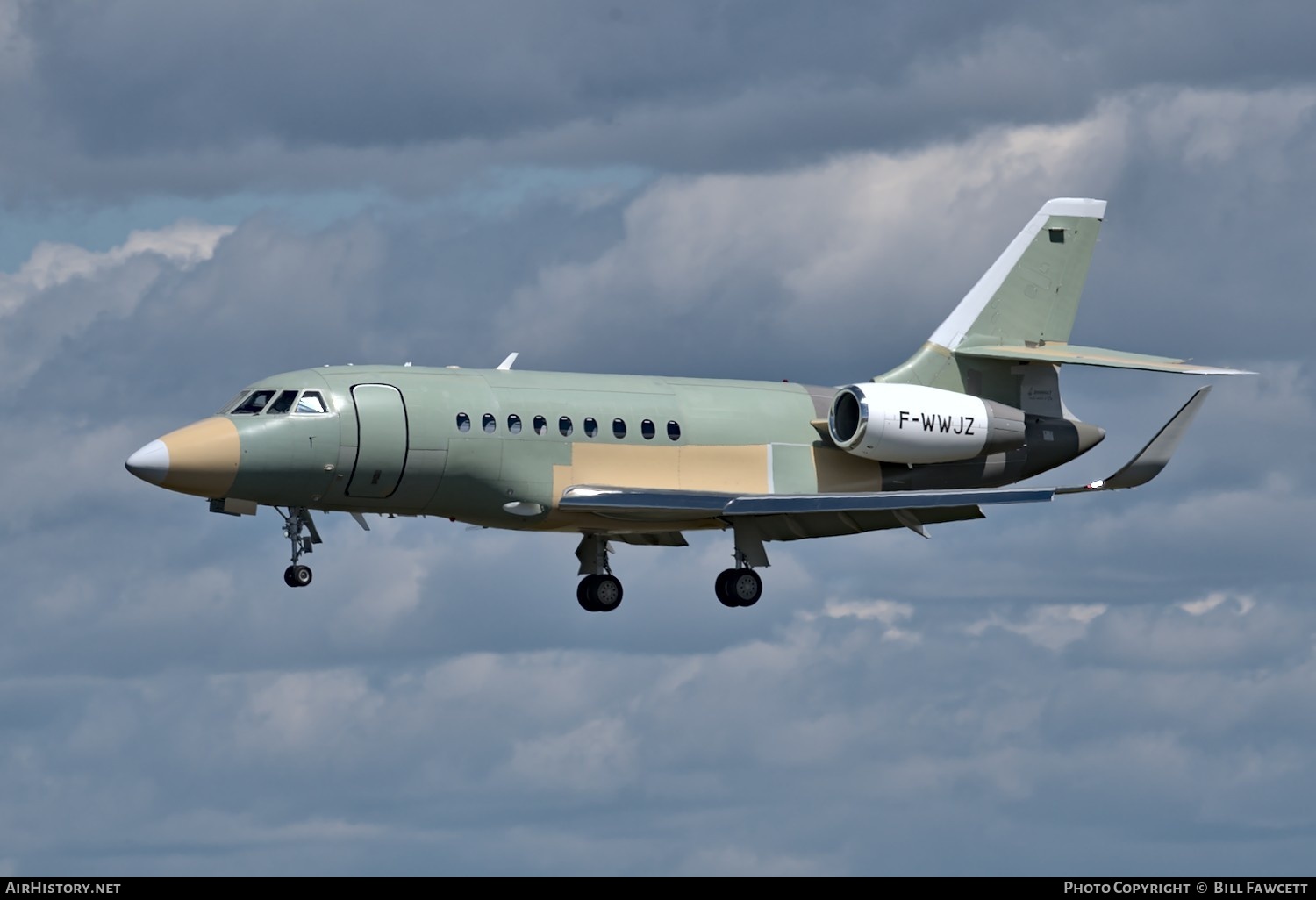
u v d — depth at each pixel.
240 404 137.38
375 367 141.62
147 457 132.25
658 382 152.38
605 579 154.38
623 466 146.88
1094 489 144.88
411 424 138.25
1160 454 144.38
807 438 155.50
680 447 149.50
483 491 142.00
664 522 149.25
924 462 157.75
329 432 135.88
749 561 153.62
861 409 153.00
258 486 135.50
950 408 156.62
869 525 155.62
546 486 143.38
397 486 139.38
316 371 139.25
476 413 141.00
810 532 155.62
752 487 152.38
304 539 143.25
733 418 152.38
